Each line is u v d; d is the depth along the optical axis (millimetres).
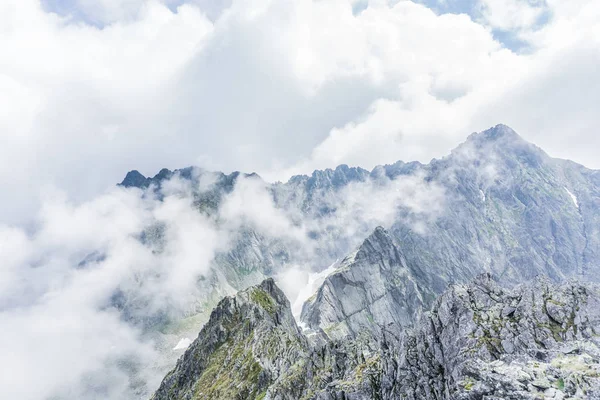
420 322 72000
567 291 59156
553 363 36250
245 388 116250
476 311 63969
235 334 160625
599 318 53844
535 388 33469
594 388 30453
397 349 73562
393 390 67000
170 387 161500
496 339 58094
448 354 63125
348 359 88875
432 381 62719
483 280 68625
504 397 34344
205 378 138750
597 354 35656
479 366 40125
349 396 71375
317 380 88062
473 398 37125
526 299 61406
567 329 54625
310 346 150750
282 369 121438
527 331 56625
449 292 69500
